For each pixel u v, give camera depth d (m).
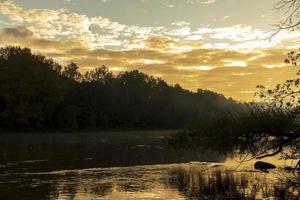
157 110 157.00
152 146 71.50
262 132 26.64
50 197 25.89
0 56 109.50
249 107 27.20
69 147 67.81
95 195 26.53
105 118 138.75
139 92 161.12
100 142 82.75
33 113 106.94
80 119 132.38
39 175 35.31
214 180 32.47
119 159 48.84
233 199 25.16
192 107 164.25
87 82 145.38
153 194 26.84
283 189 28.20
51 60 126.69
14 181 32.06
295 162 43.25
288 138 26.67
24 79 104.44
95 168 40.31
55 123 117.94
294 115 25.42
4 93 100.94
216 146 28.22
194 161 47.12
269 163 40.50
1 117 103.06
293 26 22.84
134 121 148.62
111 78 154.75
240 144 27.64
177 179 33.06
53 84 111.44
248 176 34.44
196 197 25.91
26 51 111.44
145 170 38.97
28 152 57.56
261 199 25.20
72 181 32.12
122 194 26.86
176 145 30.31
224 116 28.09
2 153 55.69
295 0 22.33
